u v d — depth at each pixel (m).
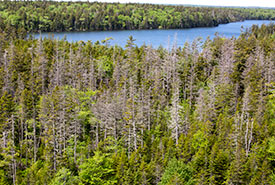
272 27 197.00
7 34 131.75
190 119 67.12
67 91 70.25
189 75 85.19
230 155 52.41
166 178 46.62
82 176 48.38
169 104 77.56
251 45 97.00
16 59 84.75
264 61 81.31
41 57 83.69
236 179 46.06
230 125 58.66
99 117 63.97
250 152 53.12
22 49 101.88
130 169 50.56
